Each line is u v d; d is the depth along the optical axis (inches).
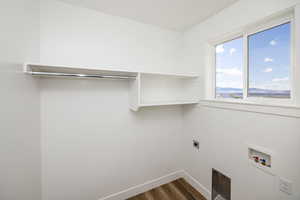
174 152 76.5
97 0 48.6
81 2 49.6
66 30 49.9
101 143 57.8
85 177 55.2
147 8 53.5
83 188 54.9
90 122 55.4
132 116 64.2
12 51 27.9
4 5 24.9
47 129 48.5
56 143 50.0
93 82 55.6
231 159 51.1
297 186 34.4
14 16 29.0
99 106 56.9
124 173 63.2
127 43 61.4
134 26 62.8
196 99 67.6
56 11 48.3
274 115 38.4
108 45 57.4
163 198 63.6
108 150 59.4
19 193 30.4
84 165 54.8
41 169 47.5
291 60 38.1
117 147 61.3
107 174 59.5
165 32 71.0
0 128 23.0
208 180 61.7
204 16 59.1
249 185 45.4
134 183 65.7
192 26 68.7
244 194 46.9
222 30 53.9
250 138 44.6
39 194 45.6
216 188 57.9
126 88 62.3
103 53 56.5
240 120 47.6
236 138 49.2
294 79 36.7
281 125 37.0
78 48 51.9
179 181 75.7
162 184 73.0
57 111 49.8
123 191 63.0
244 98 50.4
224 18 53.1
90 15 53.8
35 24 42.3
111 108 59.4
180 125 77.9
